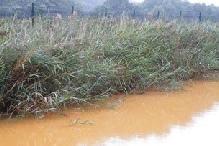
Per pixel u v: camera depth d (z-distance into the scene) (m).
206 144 4.33
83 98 5.83
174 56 8.38
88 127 4.92
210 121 5.32
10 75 5.19
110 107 5.96
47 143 4.30
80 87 5.77
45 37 6.21
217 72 9.62
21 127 4.81
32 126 4.86
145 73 7.15
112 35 7.61
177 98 6.86
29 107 5.14
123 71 6.84
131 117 5.47
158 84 7.47
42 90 5.40
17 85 5.21
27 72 5.35
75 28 7.70
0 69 4.99
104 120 5.26
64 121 5.12
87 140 4.43
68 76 5.67
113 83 6.75
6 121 5.00
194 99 6.82
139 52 7.30
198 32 10.14
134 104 6.27
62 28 7.35
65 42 6.07
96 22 8.98
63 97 5.35
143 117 5.49
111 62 6.65
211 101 6.70
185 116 5.59
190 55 8.74
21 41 5.58
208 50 9.64
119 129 4.88
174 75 8.15
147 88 7.39
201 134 4.70
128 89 7.05
